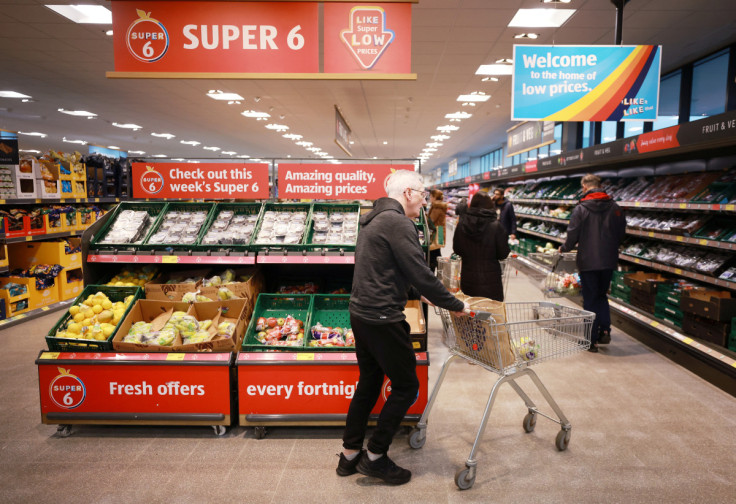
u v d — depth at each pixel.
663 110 7.96
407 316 2.95
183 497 2.10
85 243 3.07
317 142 19.34
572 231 4.04
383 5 2.84
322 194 3.44
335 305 3.17
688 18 5.46
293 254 2.97
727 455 2.45
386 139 18.19
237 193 3.45
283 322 2.96
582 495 2.11
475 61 7.40
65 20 5.86
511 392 3.27
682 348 3.76
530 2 5.09
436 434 2.69
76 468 2.34
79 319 2.84
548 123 8.05
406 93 9.88
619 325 4.86
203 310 2.94
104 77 8.78
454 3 5.13
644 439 2.62
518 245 9.84
